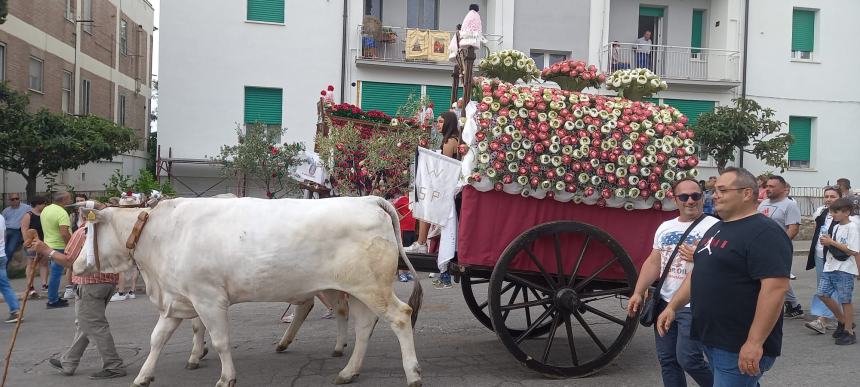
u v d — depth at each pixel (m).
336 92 19.58
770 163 19.09
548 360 6.99
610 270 6.51
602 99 6.63
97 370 6.68
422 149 6.23
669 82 21.11
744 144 18.78
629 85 7.31
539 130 6.21
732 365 3.81
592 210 6.43
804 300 10.55
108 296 6.45
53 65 20.19
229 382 5.63
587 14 21.08
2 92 14.84
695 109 21.70
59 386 6.14
